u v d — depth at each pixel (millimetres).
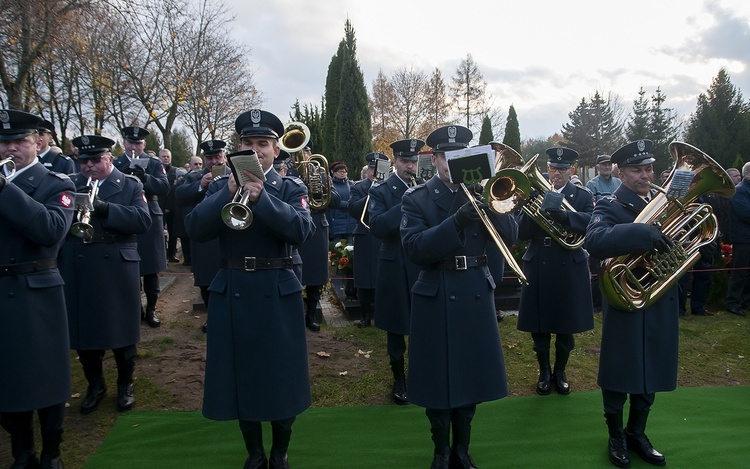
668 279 2959
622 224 2926
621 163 3172
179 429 3535
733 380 4539
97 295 3713
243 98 20594
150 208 5551
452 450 2934
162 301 6719
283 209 2693
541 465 3113
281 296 2783
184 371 4492
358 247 5703
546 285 4145
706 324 6055
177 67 17266
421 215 2926
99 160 3912
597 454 3236
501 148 3674
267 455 3199
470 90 35438
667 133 33125
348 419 3717
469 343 2809
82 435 3482
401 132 35656
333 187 7152
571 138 39594
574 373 4609
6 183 2604
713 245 3180
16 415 2783
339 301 6984
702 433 3510
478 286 2877
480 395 2801
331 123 19281
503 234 3006
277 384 2717
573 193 4520
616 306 2971
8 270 2703
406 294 3994
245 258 2768
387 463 3129
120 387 3867
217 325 2752
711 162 2816
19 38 8875
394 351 4055
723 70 26828
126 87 16984
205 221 2701
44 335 2766
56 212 2787
